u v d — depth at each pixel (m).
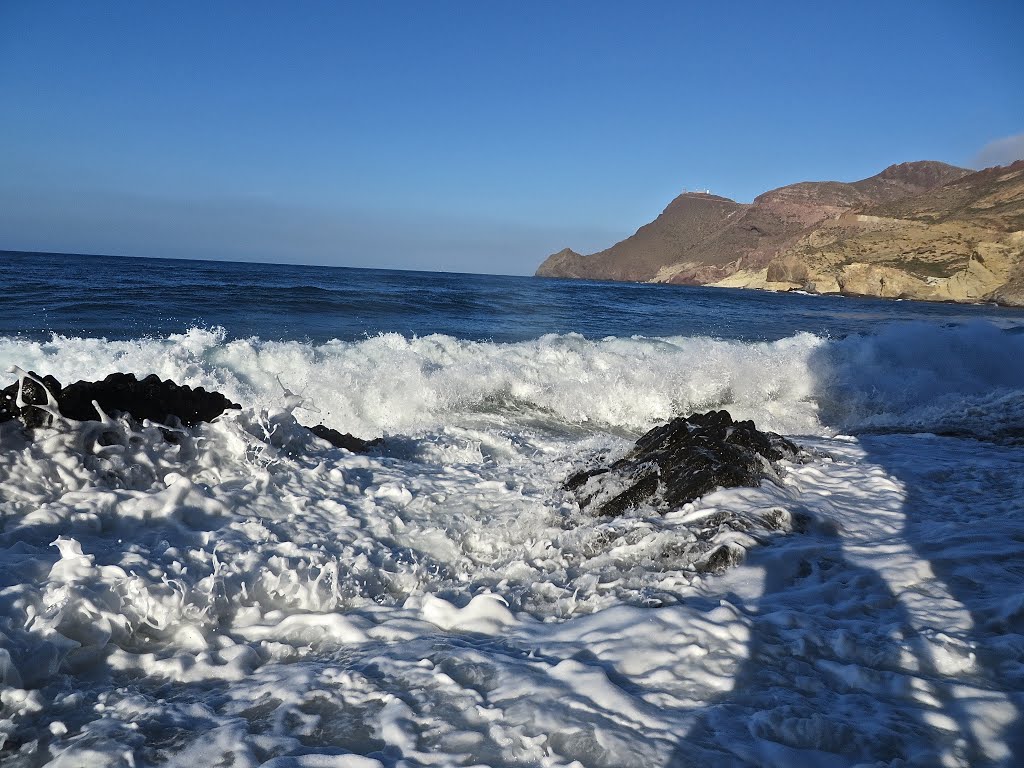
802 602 3.36
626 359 12.58
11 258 66.56
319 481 4.84
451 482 5.36
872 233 128.00
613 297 43.06
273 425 5.20
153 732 2.23
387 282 44.03
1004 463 6.14
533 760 2.10
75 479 3.88
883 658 2.77
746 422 5.86
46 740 2.16
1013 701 2.45
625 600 3.37
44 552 3.21
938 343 14.79
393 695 2.46
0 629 2.51
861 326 29.52
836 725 2.26
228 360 9.95
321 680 2.57
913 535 4.36
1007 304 79.19
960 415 9.71
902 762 2.10
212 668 2.65
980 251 86.19
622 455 5.81
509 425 9.70
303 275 50.78
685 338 15.85
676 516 4.53
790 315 36.47
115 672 2.61
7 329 13.45
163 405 4.78
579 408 10.86
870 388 12.72
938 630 3.04
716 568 3.78
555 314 26.50
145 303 18.58
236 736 2.20
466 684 2.55
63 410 4.18
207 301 19.80
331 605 3.30
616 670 2.65
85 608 2.76
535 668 2.67
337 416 8.95
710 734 2.23
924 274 103.31
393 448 6.39
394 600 3.46
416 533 4.30
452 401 10.16
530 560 4.04
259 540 3.79
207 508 4.02
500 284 53.34
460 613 3.17
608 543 4.22
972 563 3.79
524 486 5.43
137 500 3.79
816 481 5.46
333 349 11.14
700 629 2.92
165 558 3.32
